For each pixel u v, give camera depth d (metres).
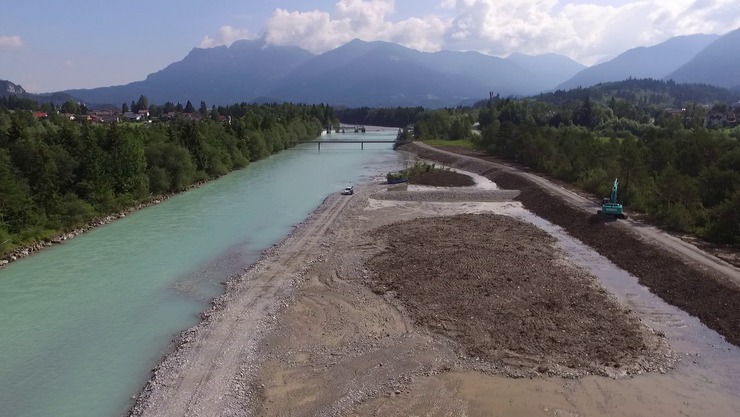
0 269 38.50
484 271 37.31
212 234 49.59
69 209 49.31
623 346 25.91
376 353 25.47
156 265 39.88
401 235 48.28
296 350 25.88
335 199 67.62
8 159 45.41
